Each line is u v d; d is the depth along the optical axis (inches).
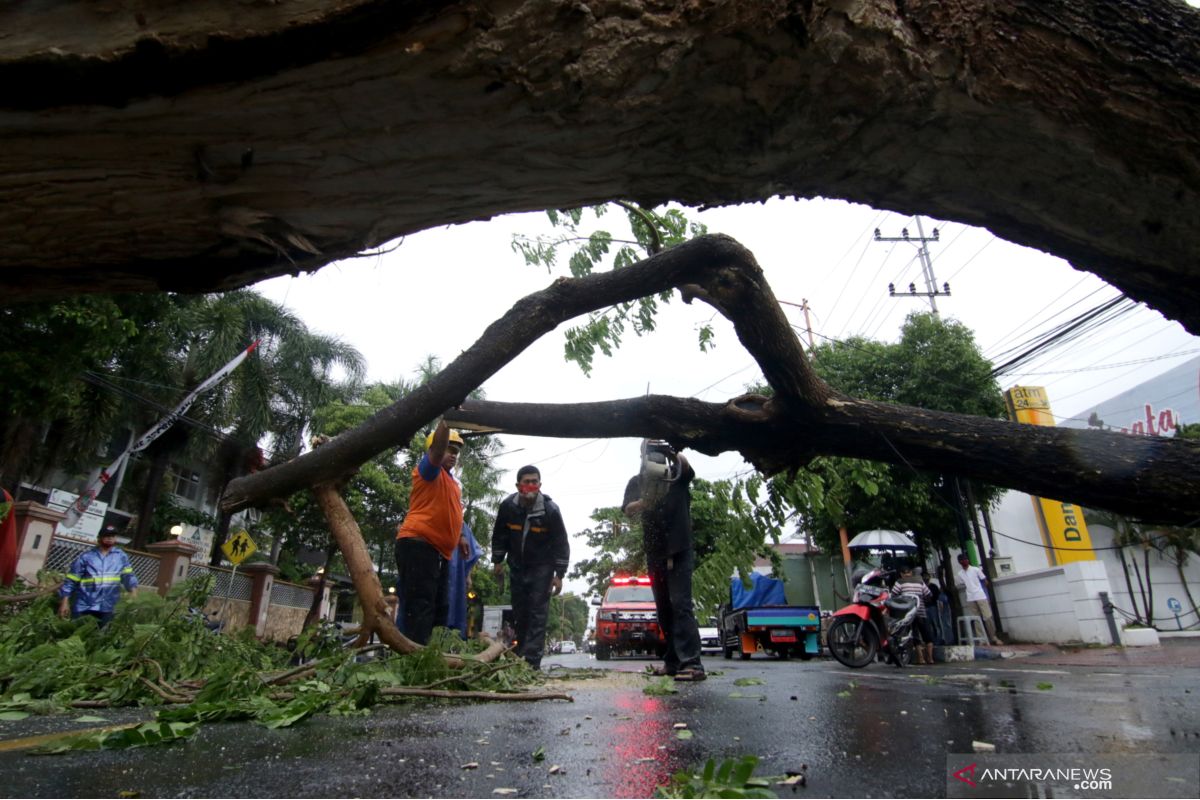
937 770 67.3
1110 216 82.0
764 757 74.5
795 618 542.3
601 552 1370.6
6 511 307.9
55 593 339.6
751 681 174.4
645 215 178.2
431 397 125.6
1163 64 71.6
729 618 621.9
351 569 151.4
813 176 79.3
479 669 152.8
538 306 118.0
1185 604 667.4
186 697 136.3
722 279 110.3
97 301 416.2
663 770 68.6
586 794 59.8
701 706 120.5
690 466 189.0
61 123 57.8
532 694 133.1
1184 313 93.7
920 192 82.3
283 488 148.3
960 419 107.8
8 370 394.9
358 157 64.5
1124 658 370.0
